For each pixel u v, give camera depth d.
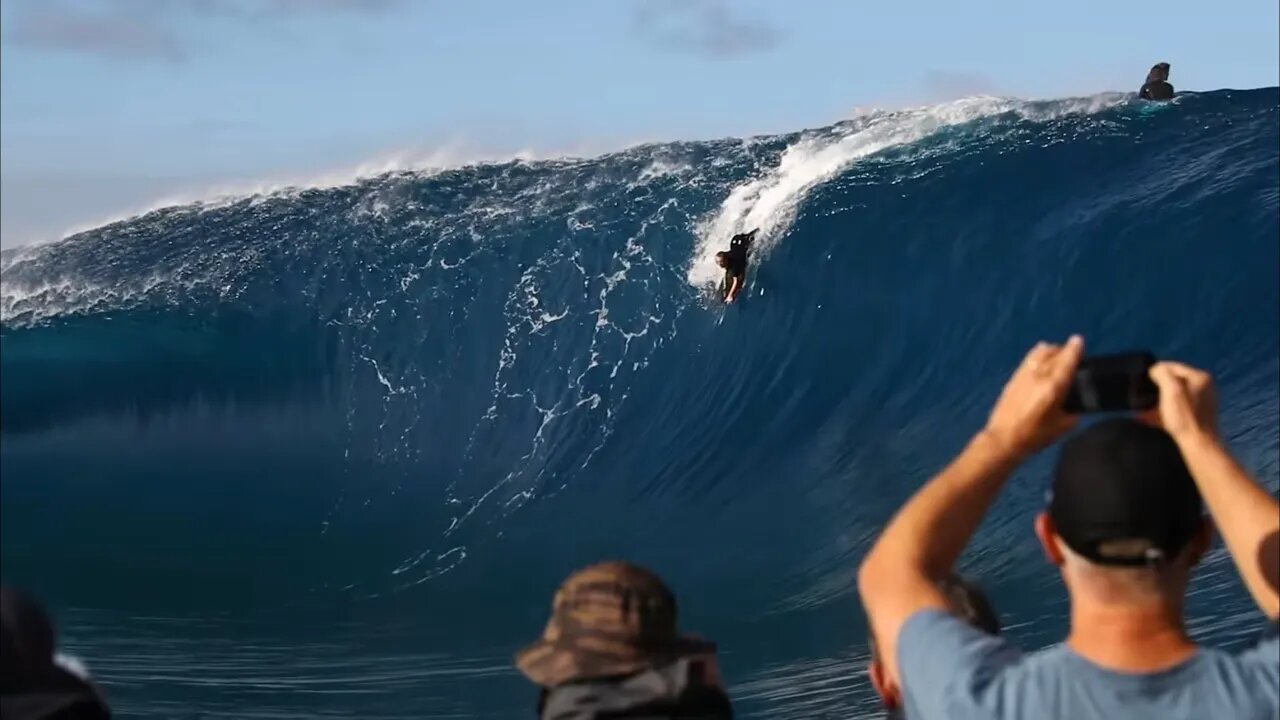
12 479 15.30
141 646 11.08
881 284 14.69
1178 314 13.71
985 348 14.10
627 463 14.12
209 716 8.96
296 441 15.34
